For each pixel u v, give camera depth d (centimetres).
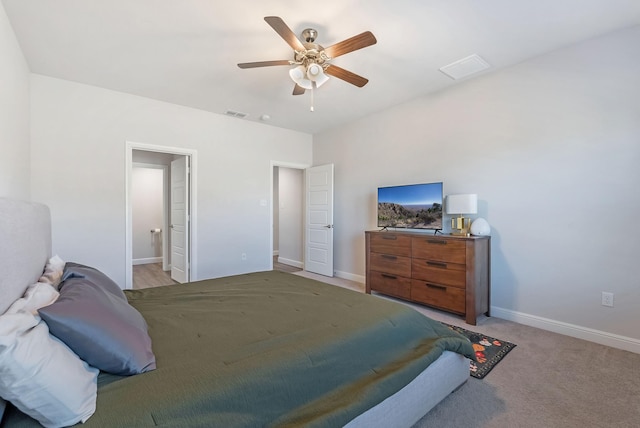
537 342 252
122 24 230
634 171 237
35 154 313
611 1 206
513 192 302
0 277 103
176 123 405
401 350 161
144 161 541
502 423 157
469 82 334
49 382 79
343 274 500
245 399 103
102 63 292
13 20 224
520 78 295
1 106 207
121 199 364
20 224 132
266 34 244
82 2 205
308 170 548
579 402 173
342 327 153
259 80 330
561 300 273
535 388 187
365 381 136
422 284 334
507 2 207
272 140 507
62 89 328
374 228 450
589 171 258
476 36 248
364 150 462
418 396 153
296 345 131
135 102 373
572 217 267
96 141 348
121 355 106
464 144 340
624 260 242
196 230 428
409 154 399
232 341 135
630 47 238
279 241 670
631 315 238
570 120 267
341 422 112
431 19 225
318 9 213
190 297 203
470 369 209
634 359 223
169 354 123
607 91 248
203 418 92
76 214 337
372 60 287
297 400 115
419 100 384
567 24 233
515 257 301
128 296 207
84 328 101
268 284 240
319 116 458
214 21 227
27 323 87
